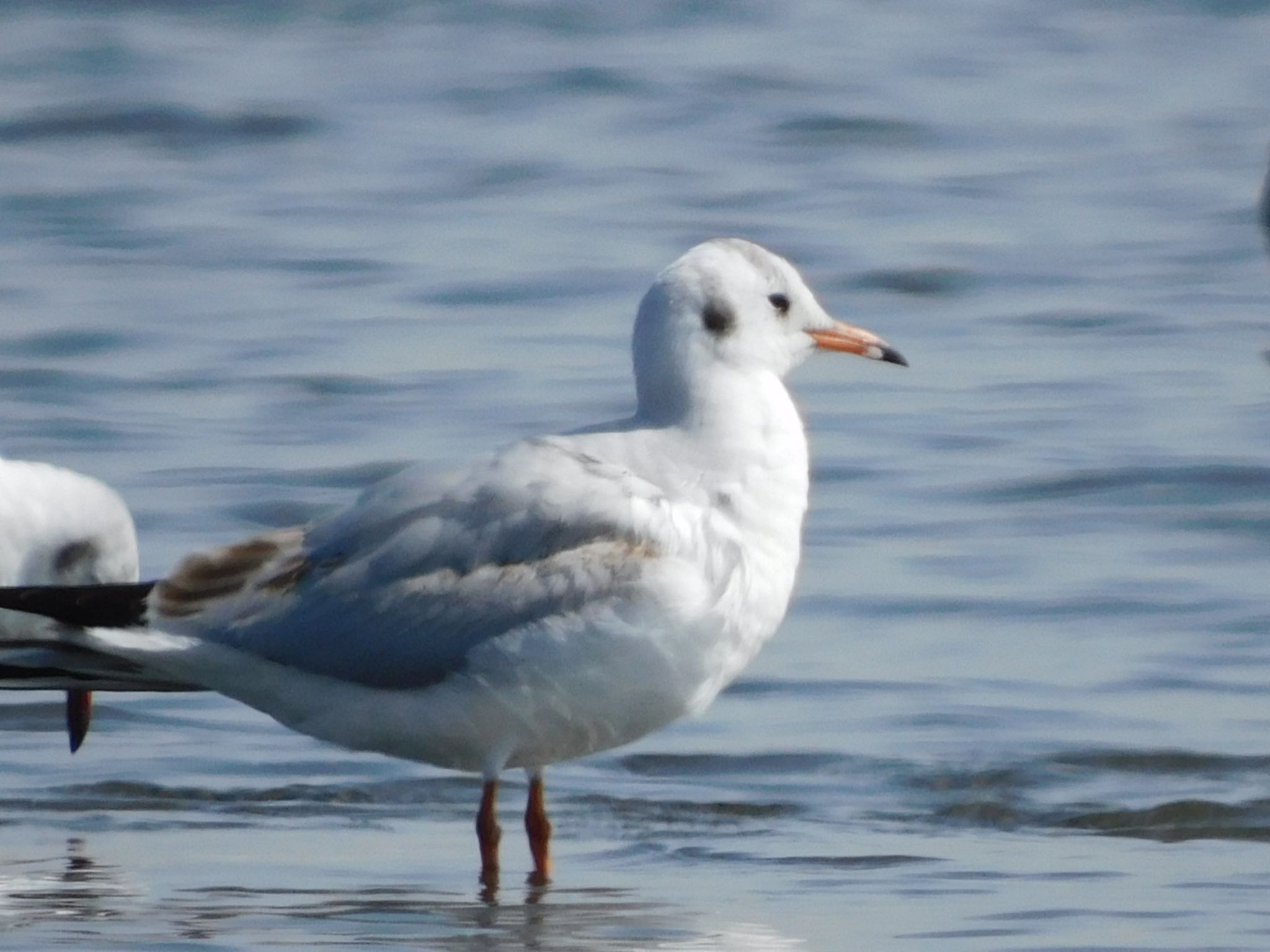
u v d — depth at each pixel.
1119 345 20.16
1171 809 10.80
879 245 23.86
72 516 11.20
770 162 28.09
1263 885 9.37
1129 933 8.55
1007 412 18.00
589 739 9.17
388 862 9.82
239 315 20.94
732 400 9.26
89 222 25.22
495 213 25.42
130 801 10.94
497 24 36.19
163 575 13.84
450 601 8.85
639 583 8.81
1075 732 11.84
